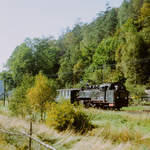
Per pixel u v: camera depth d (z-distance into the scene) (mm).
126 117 13914
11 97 18141
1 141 9055
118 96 21484
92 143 7613
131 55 39719
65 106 11922
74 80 60875
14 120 12430
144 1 56281
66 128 11148
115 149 7234
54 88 16578
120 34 54938
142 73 38281
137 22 51531
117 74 40094
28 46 61188
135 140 8547
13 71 54250
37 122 13695
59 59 77875
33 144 8258
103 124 12375
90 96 25438
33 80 17984
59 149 7559
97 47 59438
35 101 15617
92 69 52375
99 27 78250
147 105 25625
